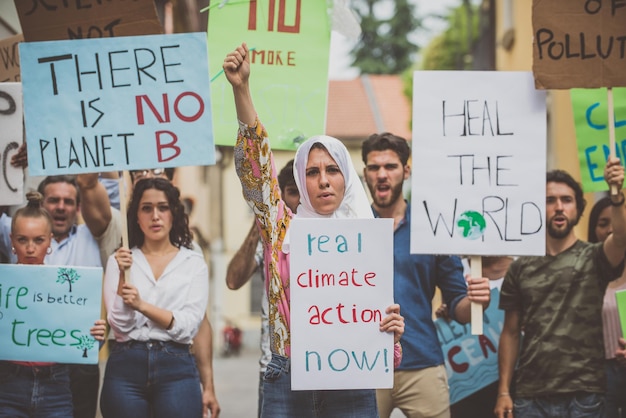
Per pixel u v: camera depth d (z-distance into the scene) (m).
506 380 8.63
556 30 7.96
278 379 6.64
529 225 7.97
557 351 8.27
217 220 44.34
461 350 9.41
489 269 9.62
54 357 7.94
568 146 18.47
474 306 7.79
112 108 7.87
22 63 7.89
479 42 33.00
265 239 6.78
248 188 6.79
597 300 8.33
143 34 7.91
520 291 8.53
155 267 8.27
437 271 8.66
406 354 8.47
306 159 6.76
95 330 7.92
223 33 9.23
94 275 7.97
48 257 8.99
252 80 9.18
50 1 7.95
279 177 9.05
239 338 44.34
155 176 9.42
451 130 8.04
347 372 6.57
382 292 6.62
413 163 8.03
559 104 19.36
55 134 7.89
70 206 9.13
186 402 7.97
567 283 8.36
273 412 6.62
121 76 7.88
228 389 24.08
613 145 7.93
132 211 8.38
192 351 9.08
